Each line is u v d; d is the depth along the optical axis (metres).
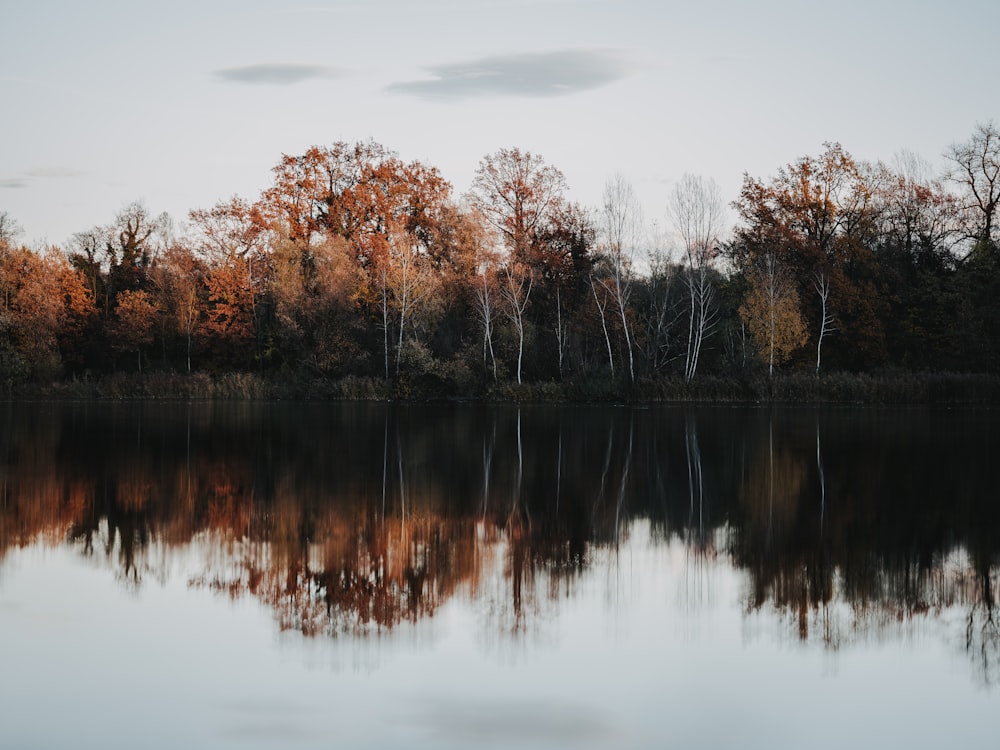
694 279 66.06
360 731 9.98
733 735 9.99
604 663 12.12
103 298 81.12
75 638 12.96
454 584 16.00
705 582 16.11
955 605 14.73
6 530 19.78
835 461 30.33
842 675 11.72
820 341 63.84
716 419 47.38
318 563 17.33
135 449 33.56
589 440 37.25
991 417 47.41
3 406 58.16
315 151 78.31
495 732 10.00
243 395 65.88
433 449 34.12
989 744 9.80
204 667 11.91
